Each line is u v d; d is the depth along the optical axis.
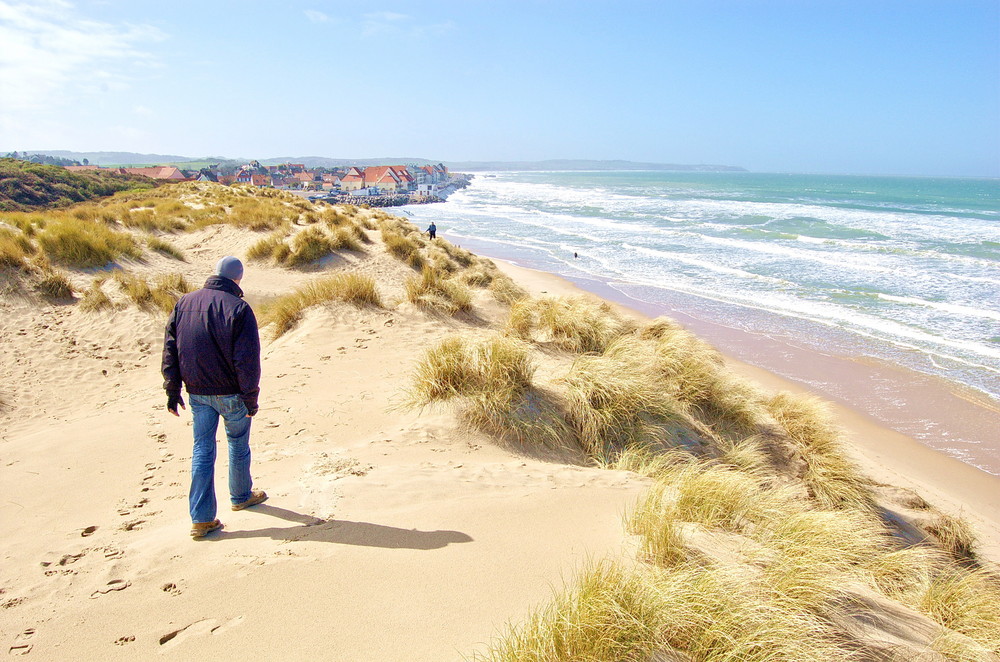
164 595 2.96
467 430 5.67
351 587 2.97
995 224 46.41
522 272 27.55
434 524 3.70
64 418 6.85
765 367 14.44
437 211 78.81
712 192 110.88
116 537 3.78
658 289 23.69
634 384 6.74
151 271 13.23
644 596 2.60
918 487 8.39
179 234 19.64
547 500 4.21
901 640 2.90
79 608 2.88
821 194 101.81
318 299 10.26
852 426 11.18
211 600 2.90
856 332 17.23
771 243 36.56
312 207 30.02
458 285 11.91
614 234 43.50
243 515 3.86
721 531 3.85
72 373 8.23
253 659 2.49
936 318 18.69
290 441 5.48
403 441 5.37
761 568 3.26
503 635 2.57
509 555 3.33
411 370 7.60
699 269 28.16
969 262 28.27
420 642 2.57
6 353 8.47
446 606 2.83
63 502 4.41
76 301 10.56
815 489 6.69
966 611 3.87
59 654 2.55
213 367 3.54
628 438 6.23
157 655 2.53
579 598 2.54
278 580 3.04
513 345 6.77
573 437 6.08
